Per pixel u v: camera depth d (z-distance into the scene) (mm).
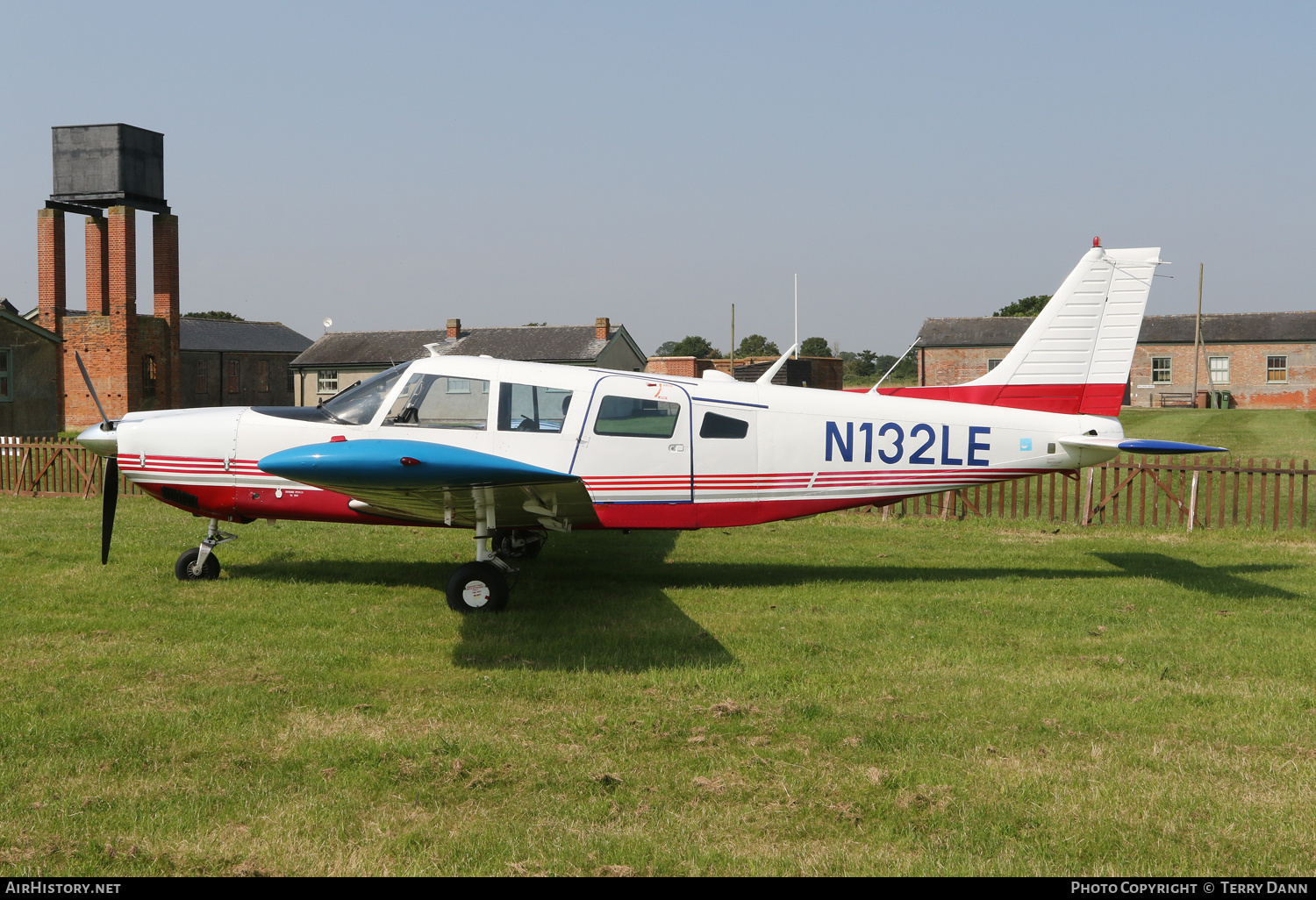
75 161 27422
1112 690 5484
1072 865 3572
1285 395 44781
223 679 5500
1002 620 7074
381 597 7648
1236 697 5359
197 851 3570
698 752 4559
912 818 3930
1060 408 8656
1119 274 8602
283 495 8016
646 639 6449
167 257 29250
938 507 12977
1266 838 3764
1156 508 11586
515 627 6754
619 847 3643
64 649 6047
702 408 8055
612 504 7977
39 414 25969
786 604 7598
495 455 7828
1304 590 8102
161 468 8109
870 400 8375
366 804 3971
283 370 49625
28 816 3799
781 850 3656
